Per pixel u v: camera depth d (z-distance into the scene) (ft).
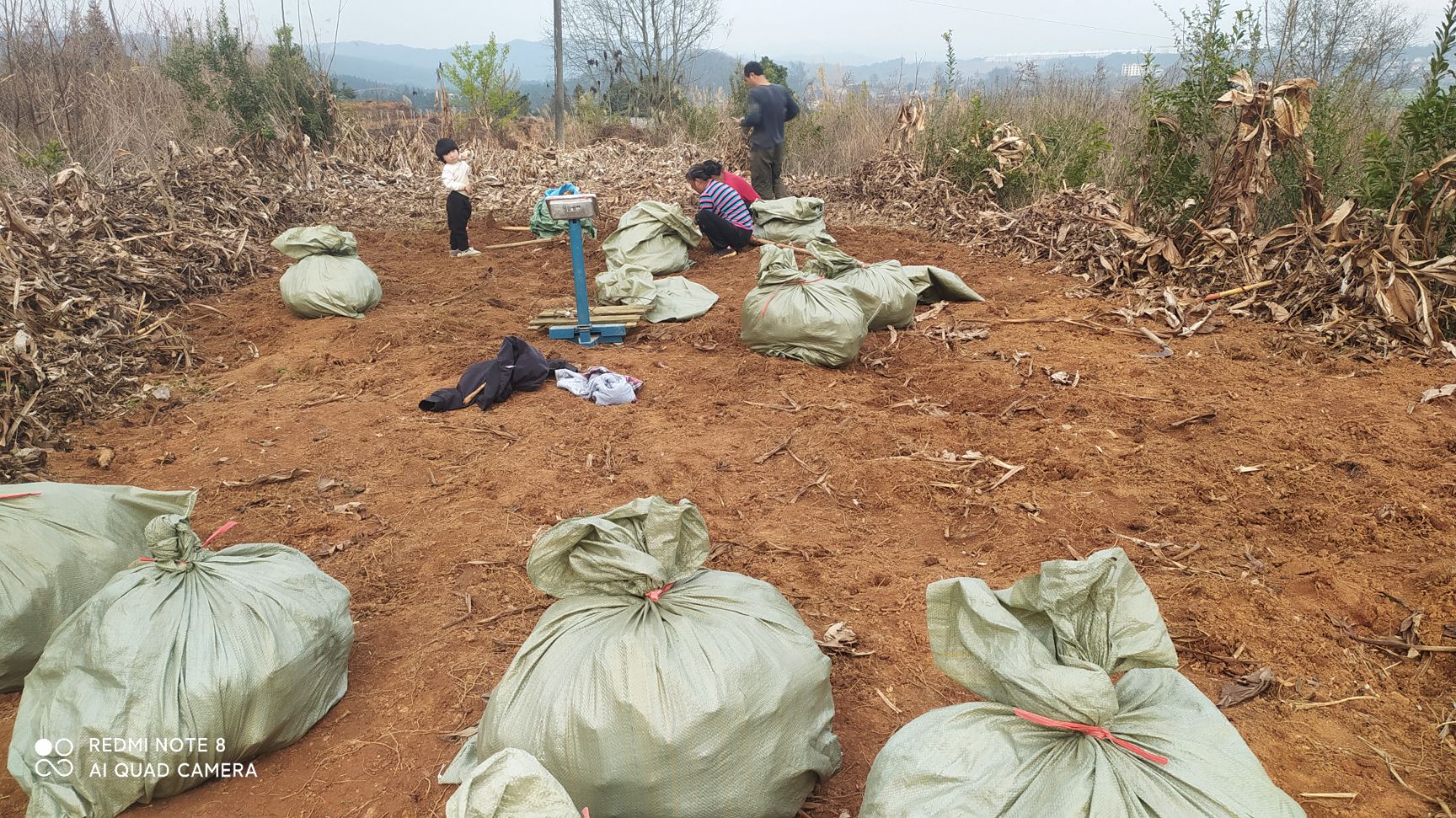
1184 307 25.75
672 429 19.10
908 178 42.27
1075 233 32.81
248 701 9.79
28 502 11.75
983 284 30.12
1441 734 10.11
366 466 17.76
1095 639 8.15
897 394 20.93
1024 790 7.44
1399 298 22.49
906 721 10.66
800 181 47.96
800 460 17.58
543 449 18.28
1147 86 33.27
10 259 23.59
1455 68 24.64
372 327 26.04
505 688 9.20
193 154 38.91
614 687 8.51
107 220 29.66
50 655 9.94
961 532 14.97
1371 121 33.12
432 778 9.96
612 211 42.57
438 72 62.23
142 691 9.42
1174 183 30.81
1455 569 12.71
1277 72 35.17
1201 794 7.30
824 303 22.43
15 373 20.02
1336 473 16.22
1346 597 12.52
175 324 26.58
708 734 8.36
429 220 42.27
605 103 76.33
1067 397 20.16
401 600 13.43
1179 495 15.78
